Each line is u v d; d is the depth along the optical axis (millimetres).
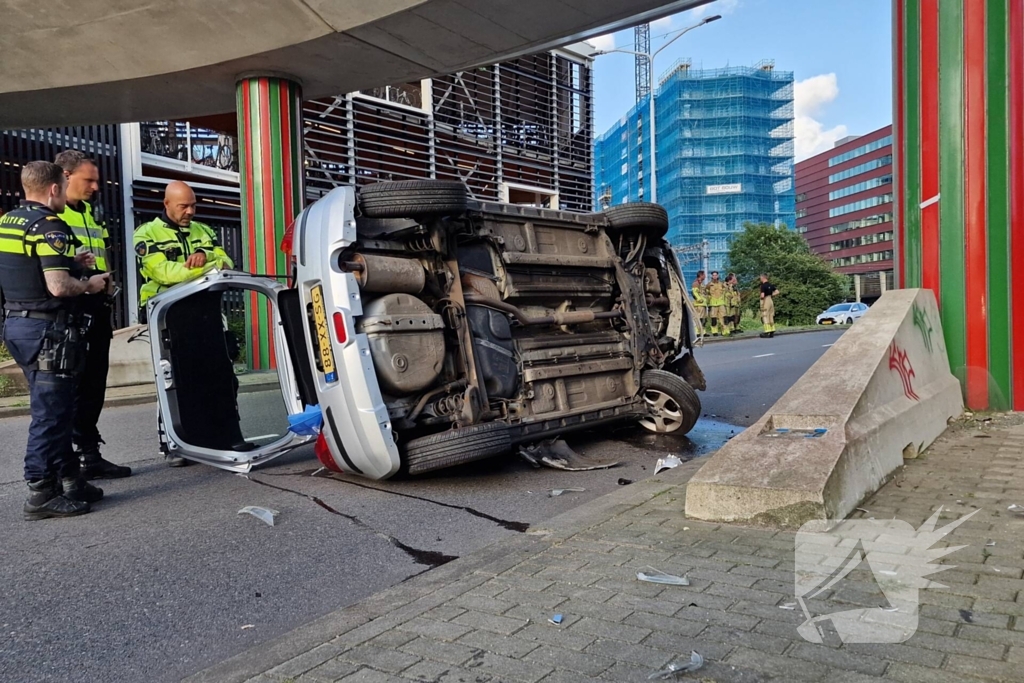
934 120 6676
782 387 11242
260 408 8266
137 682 2723
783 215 108250
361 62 12180
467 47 11734
